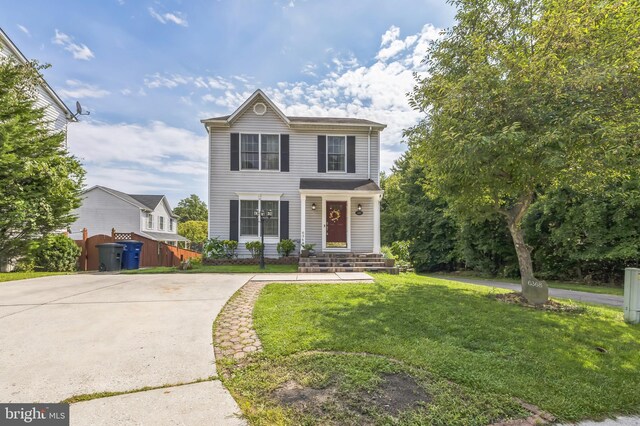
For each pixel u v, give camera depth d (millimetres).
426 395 2535
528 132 4914
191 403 2361
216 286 6875
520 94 5012
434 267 19812
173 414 2215
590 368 3158
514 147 4816
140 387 2586
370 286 6906
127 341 3572
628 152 4492
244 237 12656
